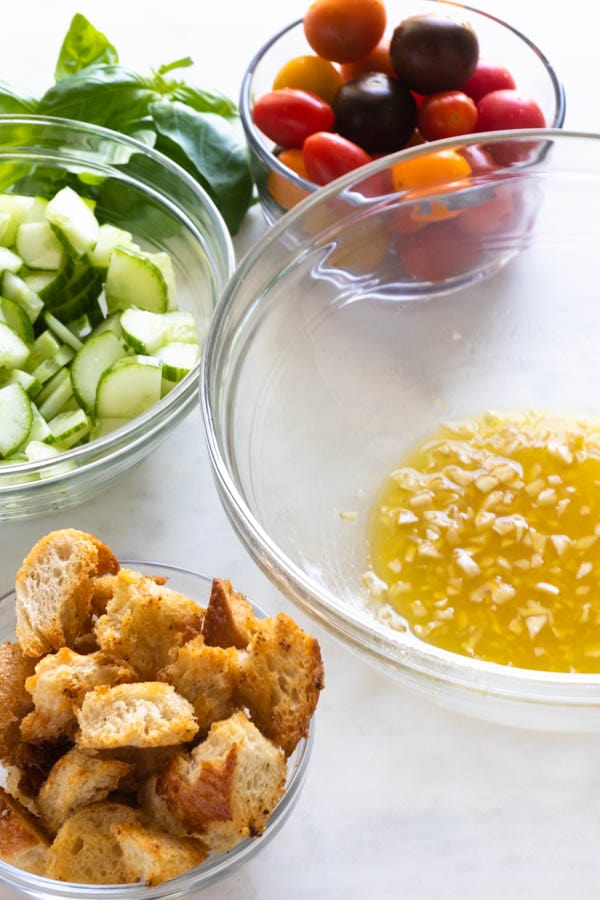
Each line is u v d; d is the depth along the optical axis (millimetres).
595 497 731
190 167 805
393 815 677
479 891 664
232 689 643
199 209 764
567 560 717
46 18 895
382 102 772
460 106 773
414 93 802
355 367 759
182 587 694
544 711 635
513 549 720
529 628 701
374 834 673
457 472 738
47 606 653
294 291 749
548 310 780
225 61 880
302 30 814
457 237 768
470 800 680
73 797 631
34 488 696
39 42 883
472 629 703
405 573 715
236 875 666
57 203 754
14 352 734
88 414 735
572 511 728
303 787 680
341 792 680
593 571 714
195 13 903
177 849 621
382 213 751
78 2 905
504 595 708
